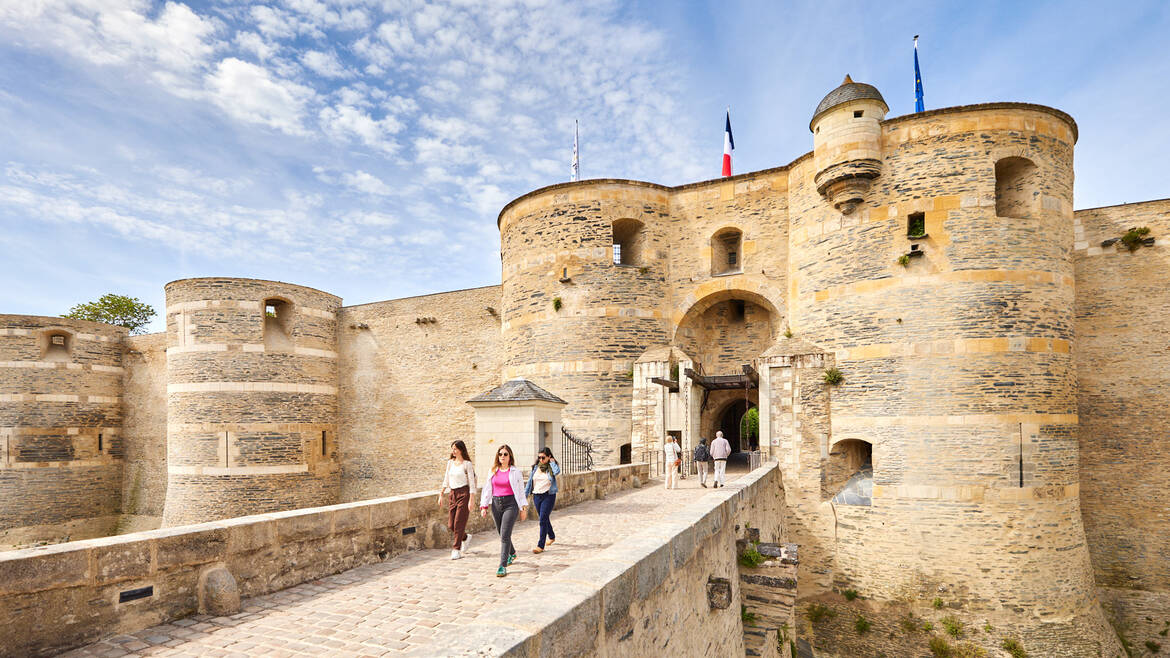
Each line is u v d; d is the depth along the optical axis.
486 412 11.70
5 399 28.14
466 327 27.14
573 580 4.20
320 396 28.05
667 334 21.41
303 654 4.58
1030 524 14.77
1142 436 17.81
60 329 30.09
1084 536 15.56
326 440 28.25
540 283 21.84
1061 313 15.70
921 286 16.06
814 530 17.02
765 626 8.89
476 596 5.98
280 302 27.30
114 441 31.92
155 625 5.16
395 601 5.84
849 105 17.16
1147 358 17.89
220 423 24.64
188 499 24.48
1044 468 14.99
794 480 17.47
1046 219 15.80
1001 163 16.33
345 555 6.97
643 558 4.90
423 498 8.20
